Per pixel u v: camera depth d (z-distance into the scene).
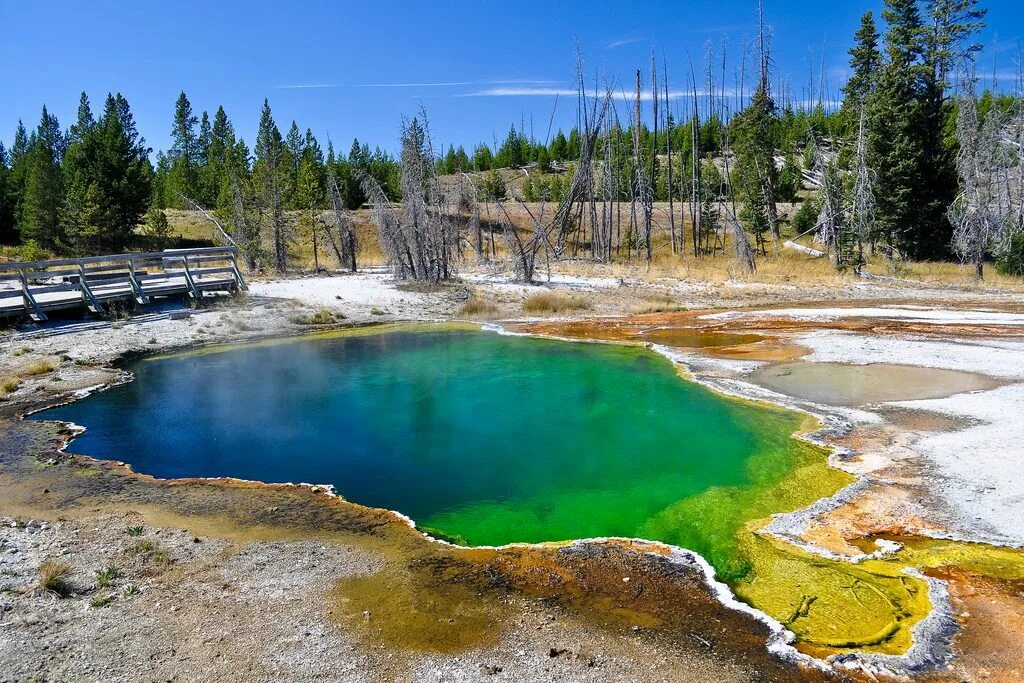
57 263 17.16
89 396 12.19
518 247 29.47
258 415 11.02
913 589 5.43
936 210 34.84
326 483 8.14
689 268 33.69
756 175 42.00
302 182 46.88
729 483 7.98
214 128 67.19
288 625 4.91
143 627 4.85
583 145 35.91
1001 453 8.09
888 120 35.84
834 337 16.25
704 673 4.39
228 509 7.21
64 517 6.93
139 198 40.62
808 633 4.89
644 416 10.73
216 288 21.55
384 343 17.48
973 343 14.78
